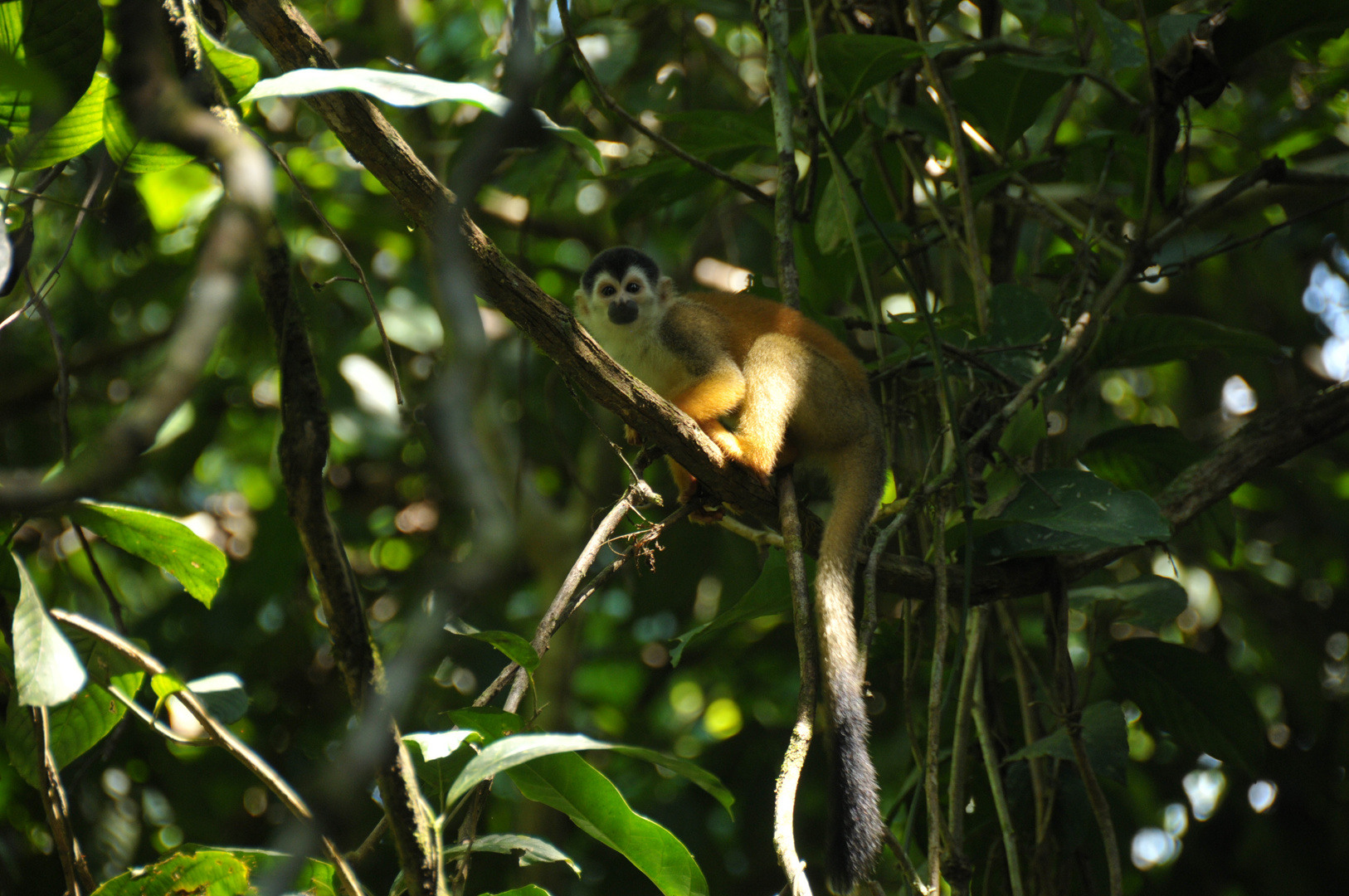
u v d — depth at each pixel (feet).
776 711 33.68
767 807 31.45
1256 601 33.96
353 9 38.47
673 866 13.53
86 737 14.51
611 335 24.38
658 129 34.06
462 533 31.89
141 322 35.53
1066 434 24.29
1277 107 33.32
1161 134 21.99
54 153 13.00
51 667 10.87
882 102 26.45
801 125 26.37
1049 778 21.08
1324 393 22.25
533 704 15.31
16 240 14.40
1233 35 21.30
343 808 7.33
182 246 34.86
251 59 11.13
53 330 15.55
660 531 17.80
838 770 16.19
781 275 23.11
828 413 22.70
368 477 35.58
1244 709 21.66
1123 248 27.25
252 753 11.32
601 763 33.88
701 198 36.04
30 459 32.37
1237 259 34.86
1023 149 28.32
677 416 17.31
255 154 6.78
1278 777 31.09
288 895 13.05
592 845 29.60
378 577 34.12
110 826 26.45
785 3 23.65
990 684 22.30
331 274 33.12
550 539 27.91
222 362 32.37
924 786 19.25
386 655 29.19
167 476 32.30
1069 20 31.42
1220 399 35.68
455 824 23.57
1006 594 20.03
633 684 39.34
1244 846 30.27
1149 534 18.21
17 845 24.56
